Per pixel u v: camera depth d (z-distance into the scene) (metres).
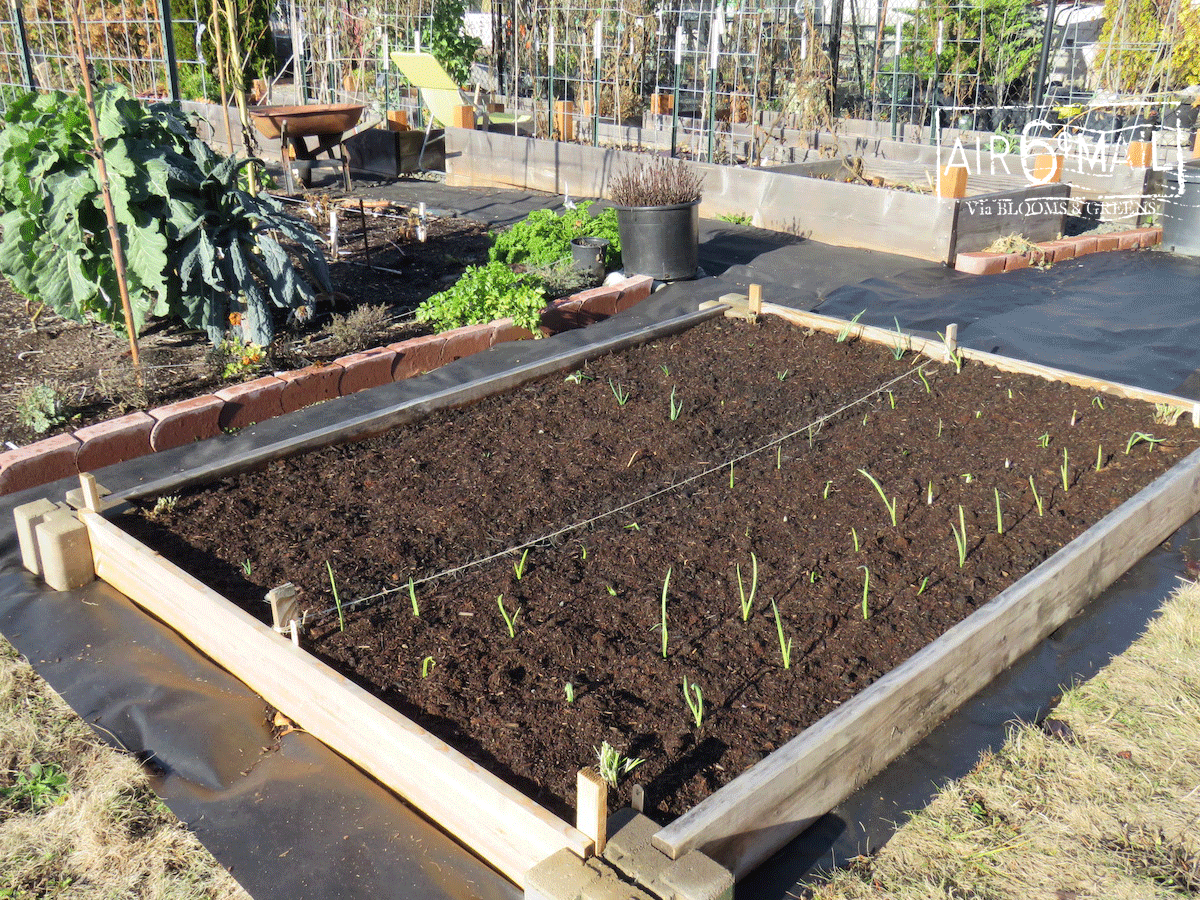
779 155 13.68
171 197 5.96
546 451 4.93
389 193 12.95
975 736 3.10
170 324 7.04
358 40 16.64
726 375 5.97
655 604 3.56
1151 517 4.11
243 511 4.27
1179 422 5.09
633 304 7.91
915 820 2.74
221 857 2.64
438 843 2.67
